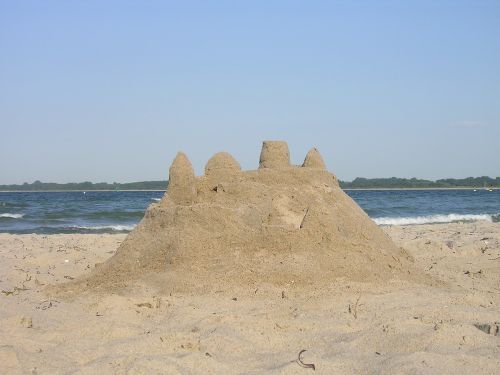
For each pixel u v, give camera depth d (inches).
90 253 470.3
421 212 1215.6
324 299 264.4
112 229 839.7
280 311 249.8
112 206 1413.6
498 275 371.2
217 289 278.4
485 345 206.8
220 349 203.9
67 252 469.7
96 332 225.0
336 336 218.8
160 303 265.0
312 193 336.5
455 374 178.2
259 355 200.7
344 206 331.3
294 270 286.8
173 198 339.6
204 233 305.4
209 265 293.0
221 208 311.7
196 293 277.0
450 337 211.9
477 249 476.7
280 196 335.3
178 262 296.5
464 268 394.3
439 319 238.4
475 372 180.5
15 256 443.5
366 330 224.1
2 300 276.4
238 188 331.3
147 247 315.0
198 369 183.3
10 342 207.9
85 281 317.1
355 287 280.1
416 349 203.3
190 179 342.6
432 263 414.0
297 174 347.6
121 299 268.8
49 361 190.7
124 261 316.2
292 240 301.7
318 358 191.8
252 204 324.2
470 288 321.7
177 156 351.9
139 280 295.3
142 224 332.5
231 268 290.4
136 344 206.1
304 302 260.5
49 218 1015.6
